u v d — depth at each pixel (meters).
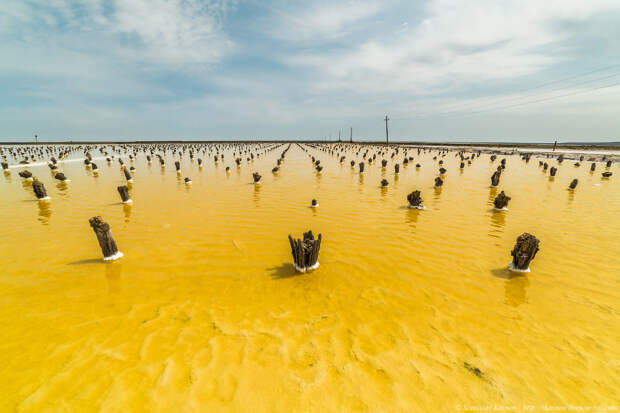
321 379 3.79
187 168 31.95
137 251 8.28
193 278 6.68
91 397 3.52
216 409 3.36
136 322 5.05
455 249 8.33
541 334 4.68
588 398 3.51
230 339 4.58
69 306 5.55
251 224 10.87
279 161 32.94
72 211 12.88
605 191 16.92
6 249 8.43
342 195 16.39
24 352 4.32
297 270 6.99
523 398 3.52
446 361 4.11
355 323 5.00
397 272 6.93
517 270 6.84
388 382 3.74
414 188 18.61
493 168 30.02
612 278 6.52
